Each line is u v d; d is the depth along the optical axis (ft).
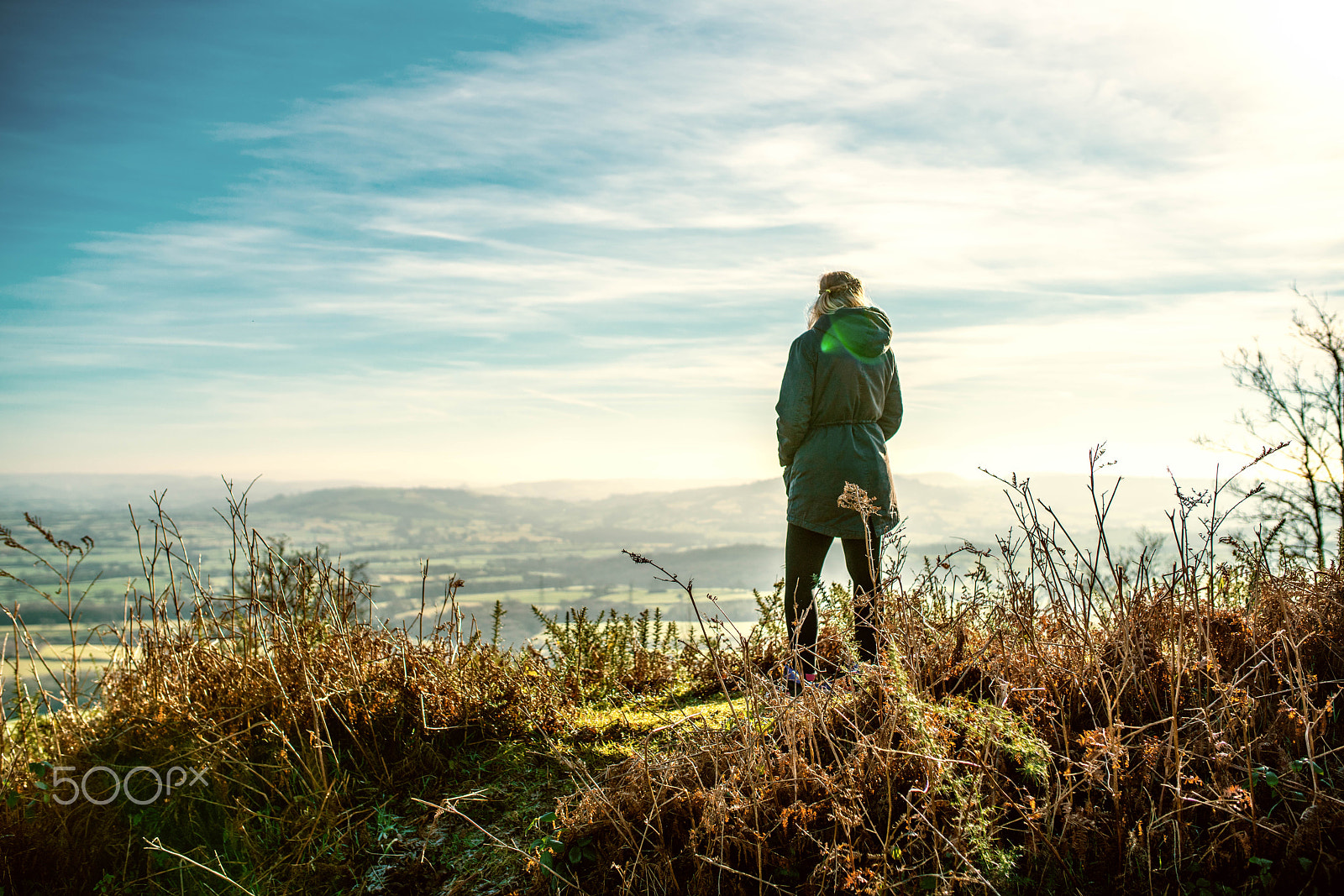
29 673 10.98
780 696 8.64
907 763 7.73
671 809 7.70
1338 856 6.56
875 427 12.80
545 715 11.39
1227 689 7.90
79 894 8.87
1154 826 7.13
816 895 6.89
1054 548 9.48
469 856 8.63
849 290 13.14
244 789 10.01
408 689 11.32
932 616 10.72
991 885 6.65
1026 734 8.09
